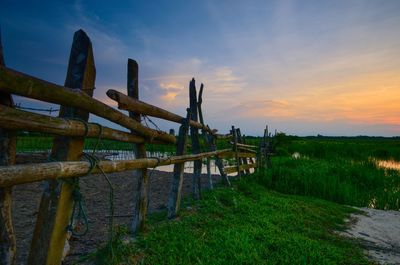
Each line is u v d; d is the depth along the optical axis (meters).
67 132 3.10
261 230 6.03
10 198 2.84
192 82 8.37
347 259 5.45
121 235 4.94
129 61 5.05
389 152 31.12
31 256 3.28
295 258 4.96
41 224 3.28
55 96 2.82
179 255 4.46
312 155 30.31
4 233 2.78
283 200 9.62
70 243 4.76
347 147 32.44
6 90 2.36
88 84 3.51
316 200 10.99
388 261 5.78
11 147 2.77
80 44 3.45
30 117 2.60
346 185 13.13
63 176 3.00
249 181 13.12
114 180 12.91
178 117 6.75
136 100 4.70
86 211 7.24
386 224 8.95
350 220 9.05
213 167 21.42
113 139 4.14
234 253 4.76
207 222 6.20
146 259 4.20
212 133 10.23
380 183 14.59
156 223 5.92
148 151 21.52
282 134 31.09
